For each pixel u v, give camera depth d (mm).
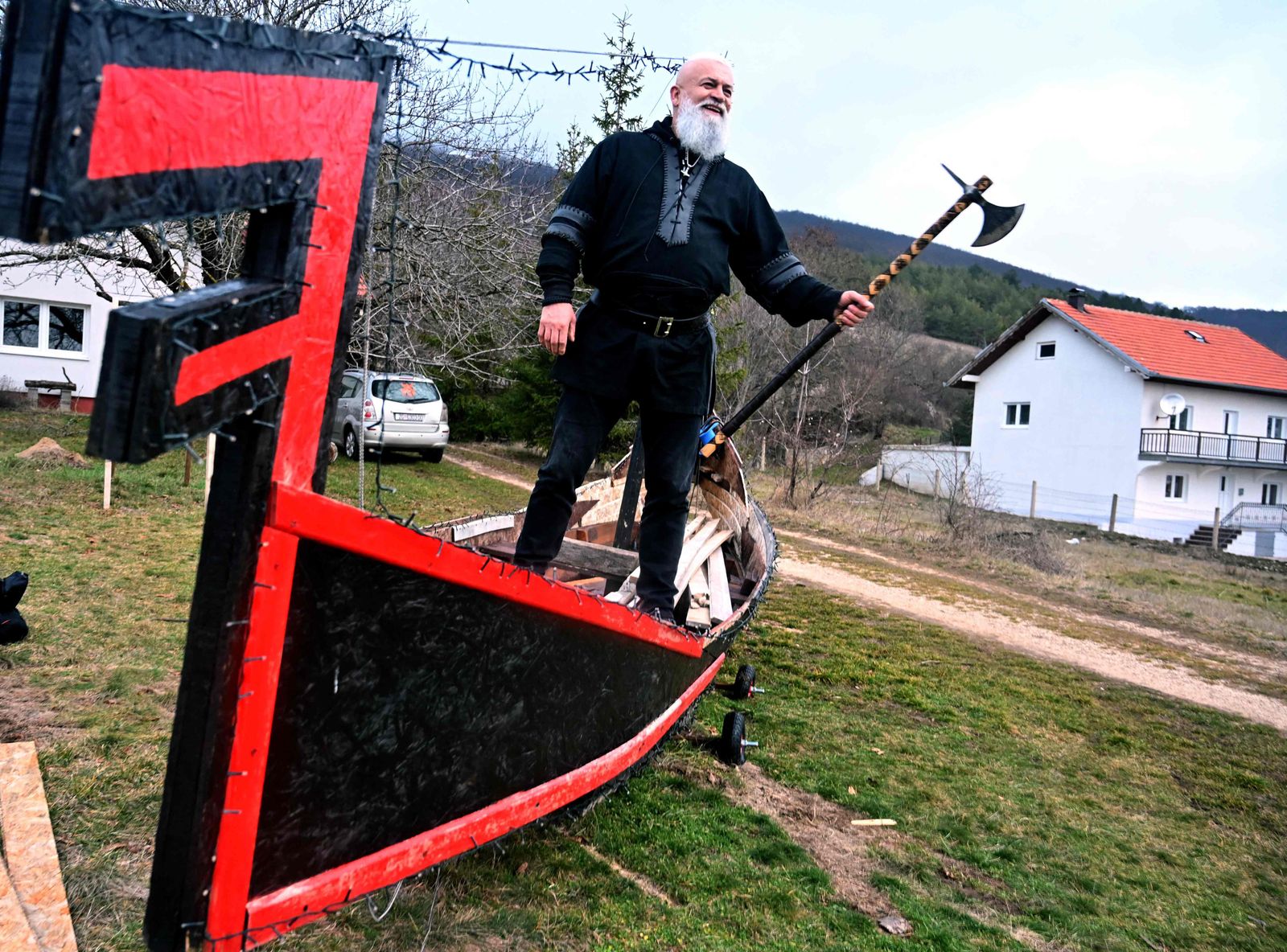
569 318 3002
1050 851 4113
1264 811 5148
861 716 5844
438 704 2121
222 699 1568
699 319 3246
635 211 3098
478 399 22750
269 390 1479
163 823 1607
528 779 2551
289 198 1446
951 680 7148
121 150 1088
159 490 9203
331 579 1730
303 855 1846
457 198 10742
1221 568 20531
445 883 2848
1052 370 32094
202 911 1643
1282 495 33844
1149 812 4910
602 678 2848
